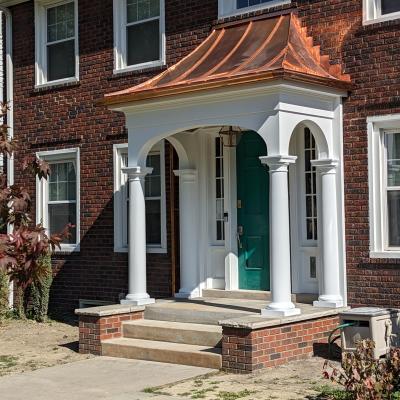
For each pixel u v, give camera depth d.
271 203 10.11
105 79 14.32
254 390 8.55
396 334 9.80
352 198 11.05
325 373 7.54
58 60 15.34
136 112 11.77
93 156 14.48
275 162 10.06
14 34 15.98
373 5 11.04
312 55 11.45
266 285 12.26
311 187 11.77
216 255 12.87
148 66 13.62
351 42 11.17
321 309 10.68
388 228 10.91
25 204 7.86
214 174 12.96
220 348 10.26
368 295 10.84
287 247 10.11
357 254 10.98
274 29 11.66
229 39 12.07
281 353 9.78
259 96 10.25
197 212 12.90
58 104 15.09
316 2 11.59
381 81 10.84
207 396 8.38
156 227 13.70
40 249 7.16
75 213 14.91
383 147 10.94
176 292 13.14
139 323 11.36
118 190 14.09
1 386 9.33
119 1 14.16
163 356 10.40
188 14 13.10
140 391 8.82
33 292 14.82
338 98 11.12
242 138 12.59
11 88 15.92
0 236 7.07
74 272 14.72
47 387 9.21
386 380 7.27
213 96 10.65
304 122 10.72
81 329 11.39
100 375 9.78
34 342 12.48
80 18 14.81
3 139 8.38
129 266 11.98
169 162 13.37
